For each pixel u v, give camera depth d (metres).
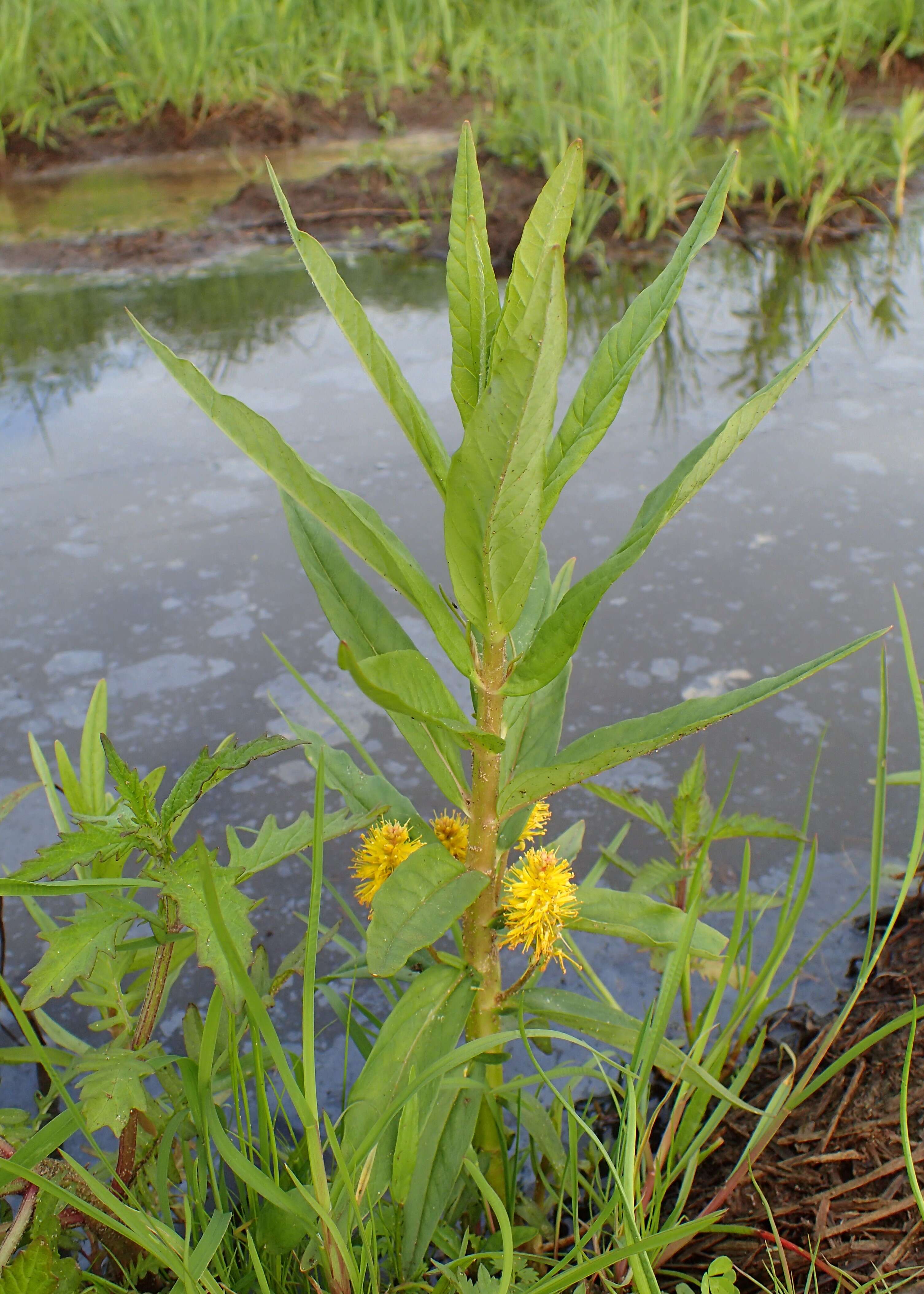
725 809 0.46
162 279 1.04
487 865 0.30
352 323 0.27
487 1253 0.27
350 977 0.35
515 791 0.29
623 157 1.09
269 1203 0.28
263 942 0.43
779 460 0.70
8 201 1.30
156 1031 0.40
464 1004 0.29
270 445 0.25
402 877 0.27
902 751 0.48
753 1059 0.32
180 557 0.63
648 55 1.37
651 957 0.40
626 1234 0.27
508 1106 0.32
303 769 0.49
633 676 0.52
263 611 0.58
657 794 0.47
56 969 0.25
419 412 0.28
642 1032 0.28
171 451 0.74
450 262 0.26
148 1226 0.25
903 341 0.85
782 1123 0.33
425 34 1.63
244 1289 0.29
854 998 0.31
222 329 0.92
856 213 1.12
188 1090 0.27
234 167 1.37
